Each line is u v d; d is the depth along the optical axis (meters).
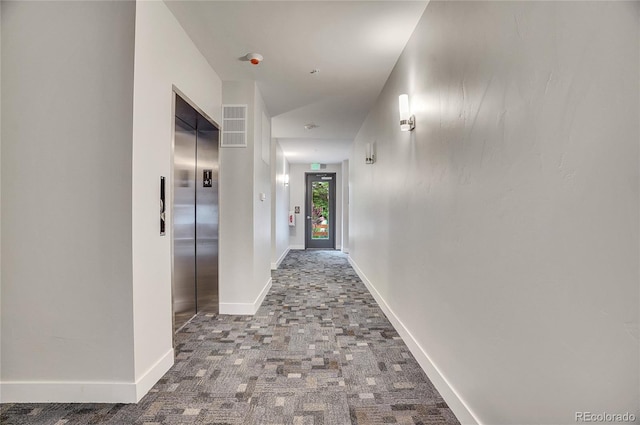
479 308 1.58
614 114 0.86
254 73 3.43
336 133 6.13
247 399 1.99
